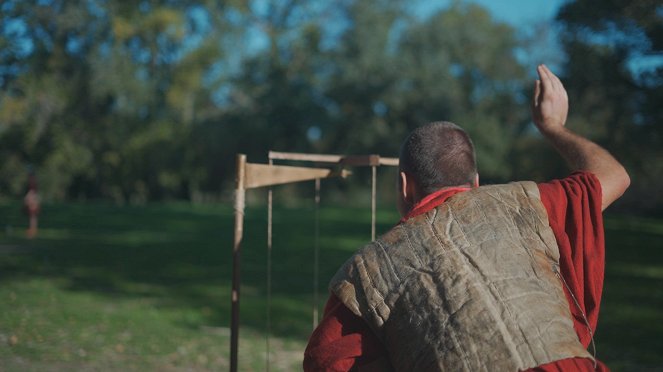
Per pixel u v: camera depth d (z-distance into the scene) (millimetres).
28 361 6102
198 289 10797
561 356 1555
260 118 48438
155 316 8398
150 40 41188
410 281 1661
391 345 1644
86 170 41719
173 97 42188
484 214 1744
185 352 6582
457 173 1861
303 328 7934
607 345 7207
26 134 37688
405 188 1918
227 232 22188
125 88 39438
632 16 19422
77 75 38719
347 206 44656
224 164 50000
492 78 48250
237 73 49719
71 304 9047
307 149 49438
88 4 38688
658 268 14570
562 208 1799
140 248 16906
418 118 49062
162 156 43188
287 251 16781
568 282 1743
